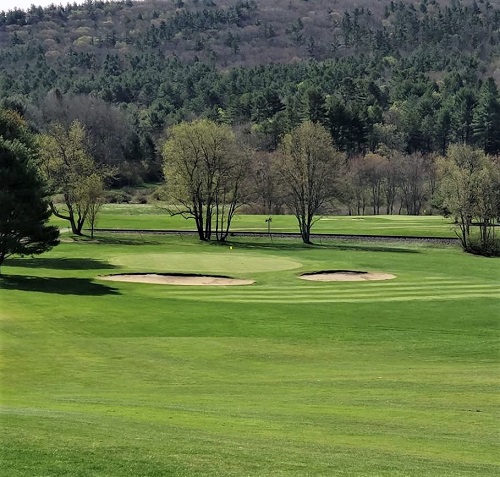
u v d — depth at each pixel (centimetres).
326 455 2291
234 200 13162
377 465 2192
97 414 2852
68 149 12888
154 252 10781
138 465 2030
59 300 6053
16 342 4584
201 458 2131
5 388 3547
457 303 6450
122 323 5281
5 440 2192
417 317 5797
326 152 12712
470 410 3186
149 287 7300
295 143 12800
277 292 7100
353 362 4366
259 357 4447
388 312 5991
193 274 8225
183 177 12769
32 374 3875
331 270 8706
